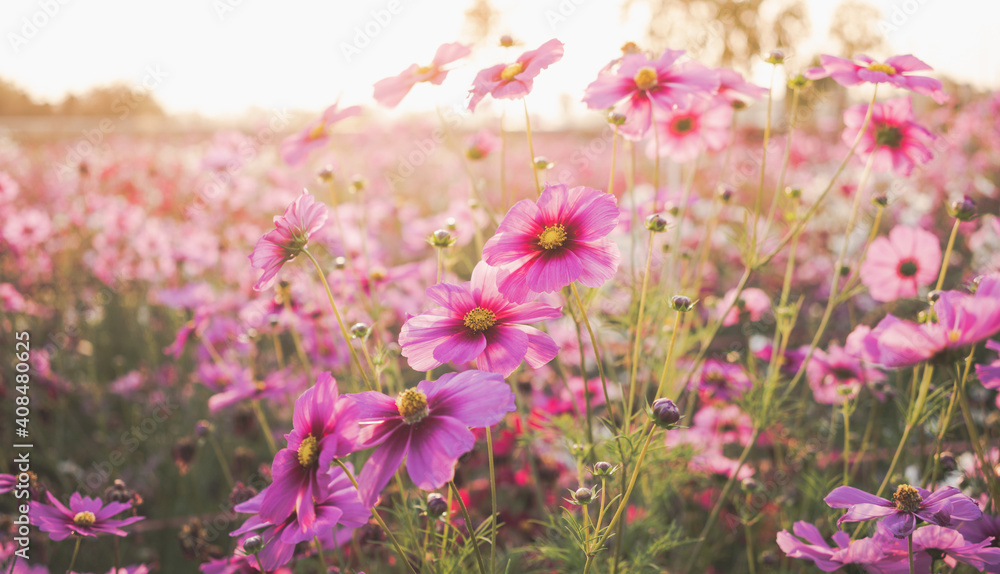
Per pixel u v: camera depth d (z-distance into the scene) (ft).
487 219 3.32
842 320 3.81
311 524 1.21
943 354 1.21
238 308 3.35
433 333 1.40
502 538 2.36
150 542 2.73
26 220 4.39
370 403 1.28
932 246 1.98
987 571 1.34
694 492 2.43
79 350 4.12
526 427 2.25
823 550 1.40
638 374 2.35
